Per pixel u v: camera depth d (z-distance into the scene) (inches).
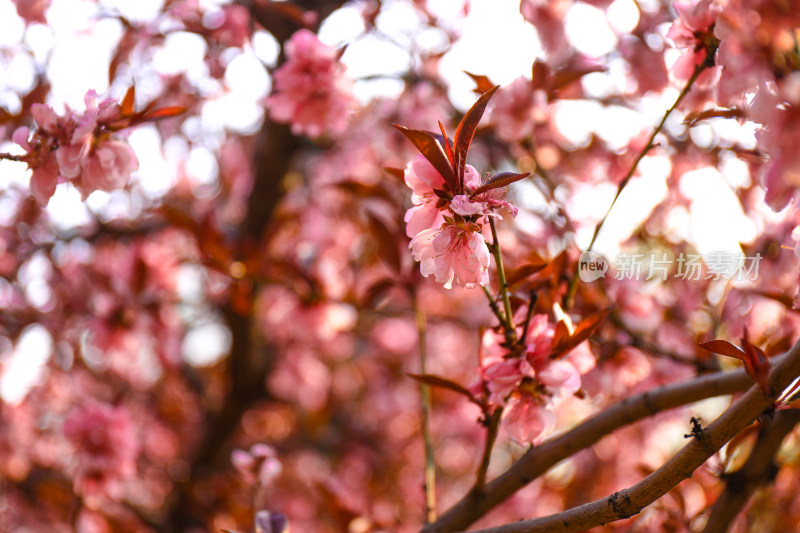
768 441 45.9
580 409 80.4
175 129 101.3
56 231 93.1
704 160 53.0
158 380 125.1
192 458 108.8
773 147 38.2
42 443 111.4
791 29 37.9
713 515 46.6
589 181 63.9
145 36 74.2
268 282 58.9
